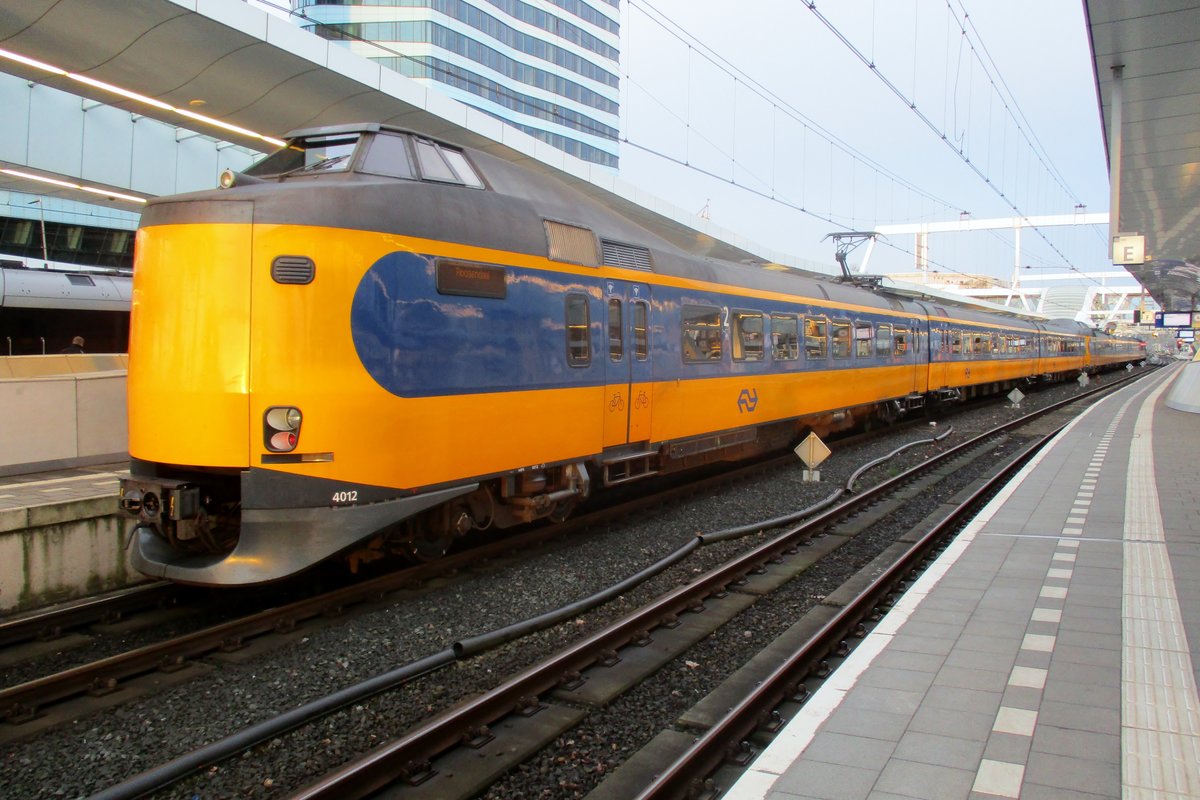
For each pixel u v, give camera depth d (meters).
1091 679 4.72
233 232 6.38
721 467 15.68
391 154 7.60
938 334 23.73
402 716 5.09
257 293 6.35
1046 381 43.25
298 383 6.37
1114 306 98.44
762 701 5.04
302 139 7.84
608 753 4.75
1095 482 11.74
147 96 14.20
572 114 57.44
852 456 16.55
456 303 7.45
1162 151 18.06
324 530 6.49
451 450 7.42
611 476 10.14
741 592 7.80
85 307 21.00
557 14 56.06
